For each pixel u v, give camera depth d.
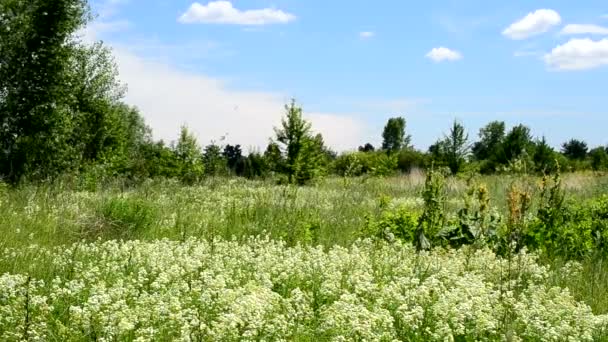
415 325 6.36
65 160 32.22
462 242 11.66
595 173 29.69
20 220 11.60
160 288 7.51
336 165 38.91
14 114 31.12
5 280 7.05
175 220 12.59
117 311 6.05
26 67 31.33
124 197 14.52
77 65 34.97
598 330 6.71
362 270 8.65
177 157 36.31
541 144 37.22
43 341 5.67
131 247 9.47
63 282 7.79
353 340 6.04
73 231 11.72
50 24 31.62
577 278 9.28
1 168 30.19
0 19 31.19
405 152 48.91
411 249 10.53
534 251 11.03
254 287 7.05
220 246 9.82
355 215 14.18
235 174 24.64
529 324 6.58
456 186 21.55
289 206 13.96
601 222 12.26
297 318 6.53
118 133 39.38
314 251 9.44
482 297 7.23
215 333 5.77
